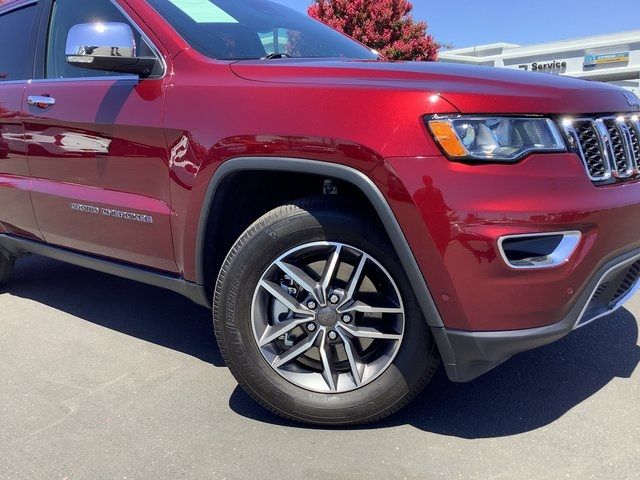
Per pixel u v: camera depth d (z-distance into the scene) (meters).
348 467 2.11
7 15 3.70
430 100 1.93
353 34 10.94
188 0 2.91
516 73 2.27
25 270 4.66
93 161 2.83
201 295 2.54
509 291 1.91
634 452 2.15
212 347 3.18
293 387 2.31
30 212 3.30
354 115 2.00
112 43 2.60
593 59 19.42
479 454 2.16
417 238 1.94
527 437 2.26
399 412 2.46
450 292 1.95
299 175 2.38
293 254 2.25
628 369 2.77
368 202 2.17
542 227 1.89
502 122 1.93
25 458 2.19
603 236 2.02
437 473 2.06
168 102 2.46
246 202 2.53
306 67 2.28
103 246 2.91
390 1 10.98
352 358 2.25
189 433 2.34
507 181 1.89
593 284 2.05
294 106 2.11
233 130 2.22
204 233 2.41
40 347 3.19
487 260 1.88
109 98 2.71
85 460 2.17
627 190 2.16
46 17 3.34
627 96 2.42
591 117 2.11
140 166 2.60
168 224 2.53
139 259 2.76
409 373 2.19
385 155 1.93
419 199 1.91
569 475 2.03
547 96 2.02
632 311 3.49
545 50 20.58
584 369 2.78
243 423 2.41
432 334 2.11
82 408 2.54
